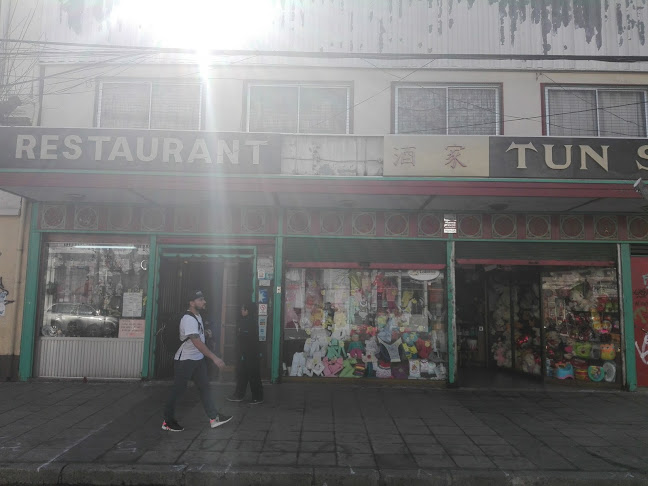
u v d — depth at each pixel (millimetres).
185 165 7559
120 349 8875
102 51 9242
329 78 9219
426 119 9164
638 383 8727
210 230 8945
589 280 9180
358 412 7020
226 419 6219
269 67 9258
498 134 9094
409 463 5086
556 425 6512
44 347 8891
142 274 9000
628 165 7473
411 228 8945
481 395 8266
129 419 6480
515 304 10391
